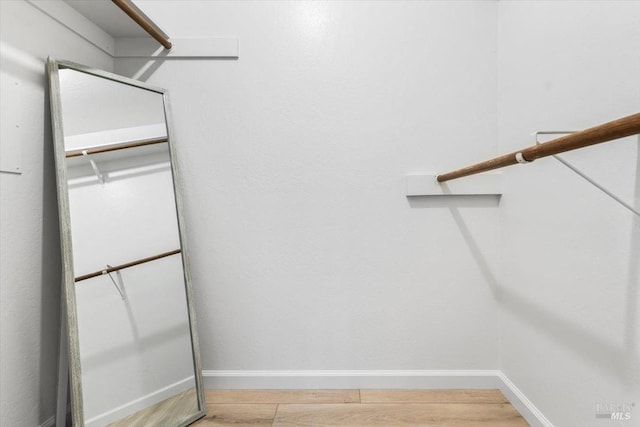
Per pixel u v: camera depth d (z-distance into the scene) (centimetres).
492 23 148
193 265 150
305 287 150
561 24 107
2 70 95
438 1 148
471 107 148
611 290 88
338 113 149
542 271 117
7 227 98
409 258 150
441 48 148
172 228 139
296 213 150
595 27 93
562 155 106
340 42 149
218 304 151
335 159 149
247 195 150
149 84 141
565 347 106
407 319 151
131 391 118
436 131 149
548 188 114
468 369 150
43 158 111
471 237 150
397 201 150
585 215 97
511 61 138
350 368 151
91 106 120
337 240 150
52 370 113
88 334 109
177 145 148
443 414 131
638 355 81
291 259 150
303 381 151
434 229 150
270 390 150
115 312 117
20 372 101
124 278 121
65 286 105
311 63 149
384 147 149
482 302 150
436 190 147
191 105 149
